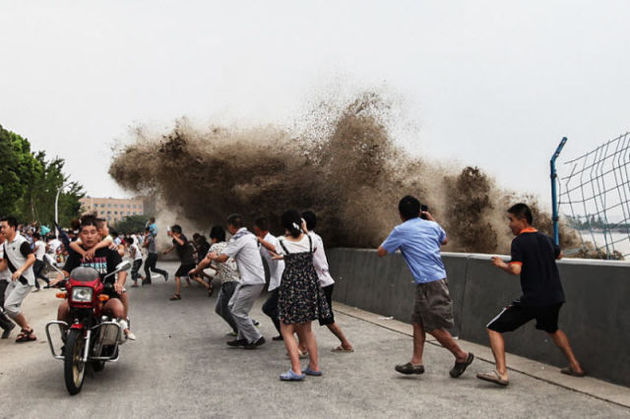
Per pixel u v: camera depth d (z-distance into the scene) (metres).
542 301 4.60
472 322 6.77
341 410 4.13
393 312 8.97
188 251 12.25
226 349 6.59
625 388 4.51
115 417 4.00
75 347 4.62
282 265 6.89
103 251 5.51
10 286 7.34
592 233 5.50
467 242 15.10
